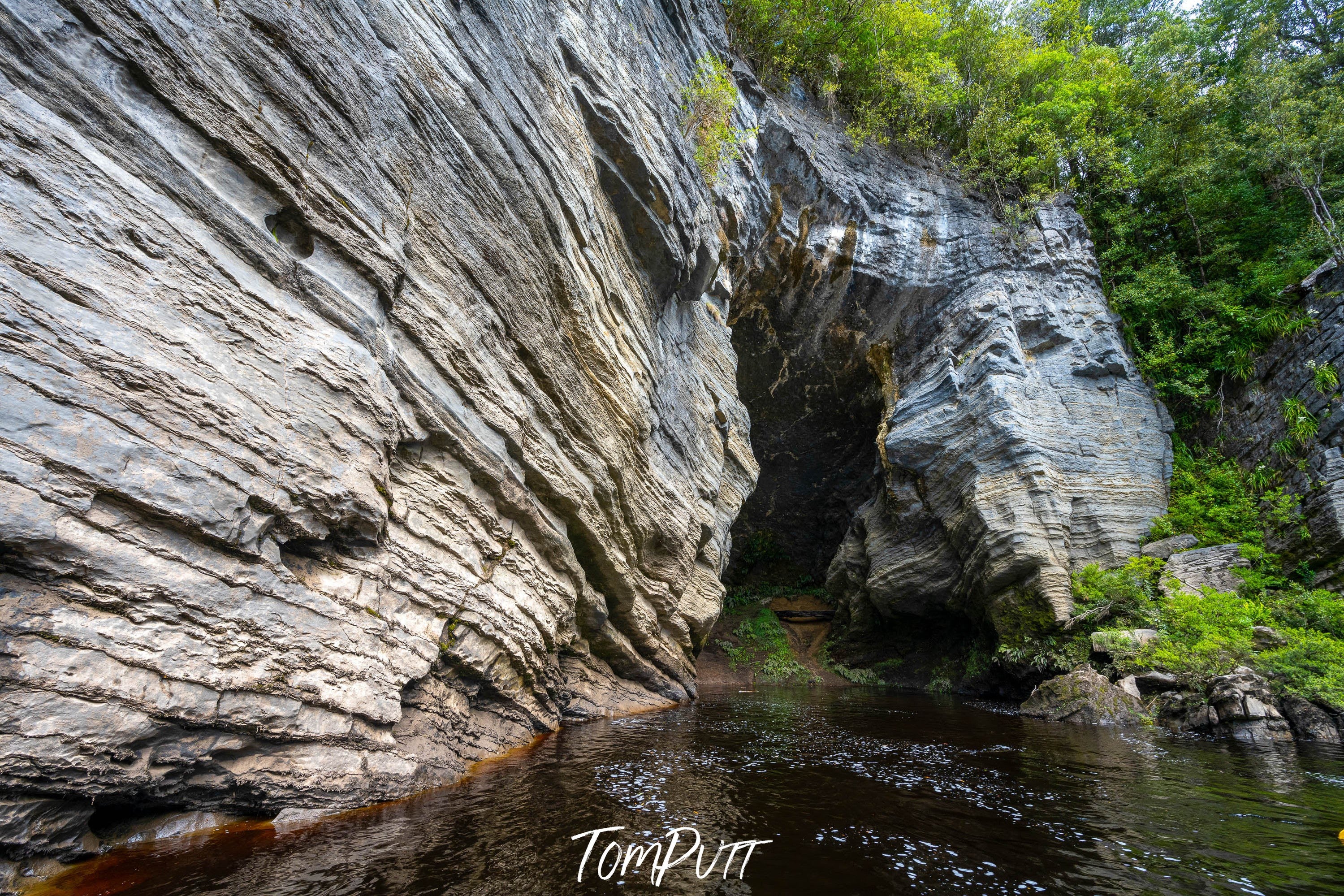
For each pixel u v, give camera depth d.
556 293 10.14
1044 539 18.72
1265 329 19.55
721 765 8.23
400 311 7.02
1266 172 22.83
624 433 12.31
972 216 24.72
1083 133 23.84
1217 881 4.59
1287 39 26.45
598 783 7.00
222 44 5.37
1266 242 22.41
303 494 5.54
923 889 4.43
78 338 4.15
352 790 5.68
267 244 5.62
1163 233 24.56
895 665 24.92
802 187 22.45
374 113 6.75
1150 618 15.59
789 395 27.19
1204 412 20.95
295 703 5.34
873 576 24.22
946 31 25.59
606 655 13.62
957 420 21.48
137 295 4.53
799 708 15.27
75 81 4.43
